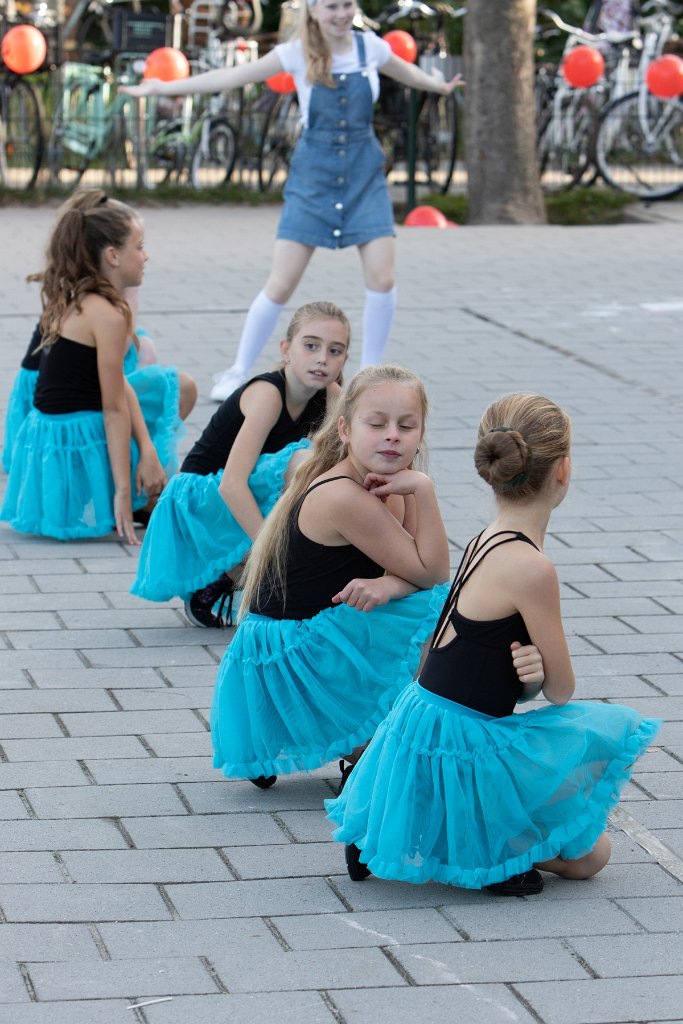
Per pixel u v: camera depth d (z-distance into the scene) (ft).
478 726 12.71
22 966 11.60
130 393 22.79
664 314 39.73
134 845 13.71
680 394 31.63
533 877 13.01
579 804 12.81
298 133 60.95
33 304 39.34
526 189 57.36
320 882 13.19
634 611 19.88
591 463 26.73
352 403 14.10
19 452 22.85
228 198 60.59
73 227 22.44
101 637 18.93
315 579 14.25
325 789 15.12
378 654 14.35
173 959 11.77
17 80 60.59
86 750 15.69
